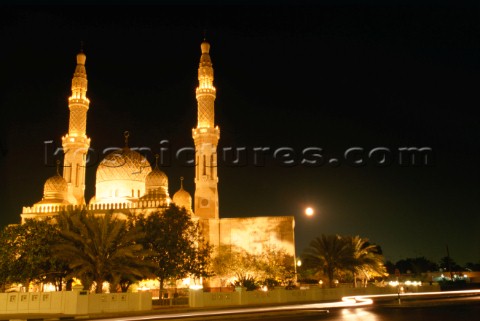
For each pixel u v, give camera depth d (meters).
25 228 60.84
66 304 49.66
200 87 98.69
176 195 95.31
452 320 32.62
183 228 68.94
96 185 94.88
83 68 101.06
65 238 57.72
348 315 37.97
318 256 75.38
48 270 60.53
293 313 41.03
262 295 63.19
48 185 89.19
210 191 92.44
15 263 58.78
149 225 65.62
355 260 75.38
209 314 41.75
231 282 83.75
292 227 92.25
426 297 64.38
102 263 55.03
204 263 70.00
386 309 43.78
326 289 69.94
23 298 50.84
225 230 92.75
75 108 97.12
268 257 87.00
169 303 61.75
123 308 52.34
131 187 93.25
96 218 57.56
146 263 56.38
